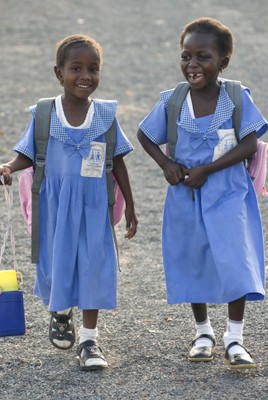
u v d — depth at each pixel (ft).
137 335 32.86
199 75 29.37
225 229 29.30
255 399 27.53
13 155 59.36
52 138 29.78
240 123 29.81
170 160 30.35
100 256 29.71
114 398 27.81
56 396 28.07
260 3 121.70
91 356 29.76
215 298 29.99
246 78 80.84
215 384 28.58
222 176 29.78
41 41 100.58
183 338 32.45
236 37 100.32
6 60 91.04
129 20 113.09
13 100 75.00
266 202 49.57
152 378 29.19
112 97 75.61
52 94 77.25
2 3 123.44
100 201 29.81
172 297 30.35
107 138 29.99
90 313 30.14
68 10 119.96
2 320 29.27
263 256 30.19
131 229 30.86
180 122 29.86
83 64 29.17
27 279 38.81
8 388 28.76
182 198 30.07
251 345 31.65
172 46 97.76
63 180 29.58
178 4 123.54
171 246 30.55
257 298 30.19
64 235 29.50
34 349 31.81
